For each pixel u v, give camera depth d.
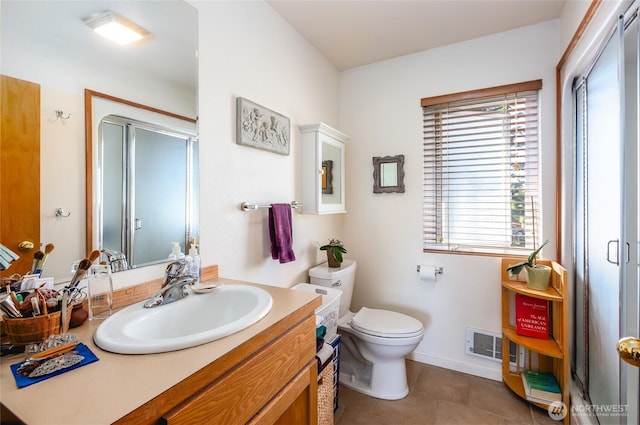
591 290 1.54
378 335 1.78
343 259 2.31
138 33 1.10
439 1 1.70
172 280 1.07
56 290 0.86
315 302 1.08
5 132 0.79
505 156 2.05
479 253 2.09
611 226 1.31
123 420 0.49
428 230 2.29
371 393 1.86
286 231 1.70
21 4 0.82
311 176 1.99
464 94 2.11
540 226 1.94
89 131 0.96
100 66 0.99
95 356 0.68
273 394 0.89
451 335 2.17
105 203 1.01
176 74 1.22
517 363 1.94
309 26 1.95
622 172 1.18
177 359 0.67
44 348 0.69
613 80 1.27
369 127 2.46
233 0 1.49
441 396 1.85
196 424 0.63
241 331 0.81
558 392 1.69
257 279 1.64
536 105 1.97
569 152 1.79
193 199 1.29
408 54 2.30
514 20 1.88
